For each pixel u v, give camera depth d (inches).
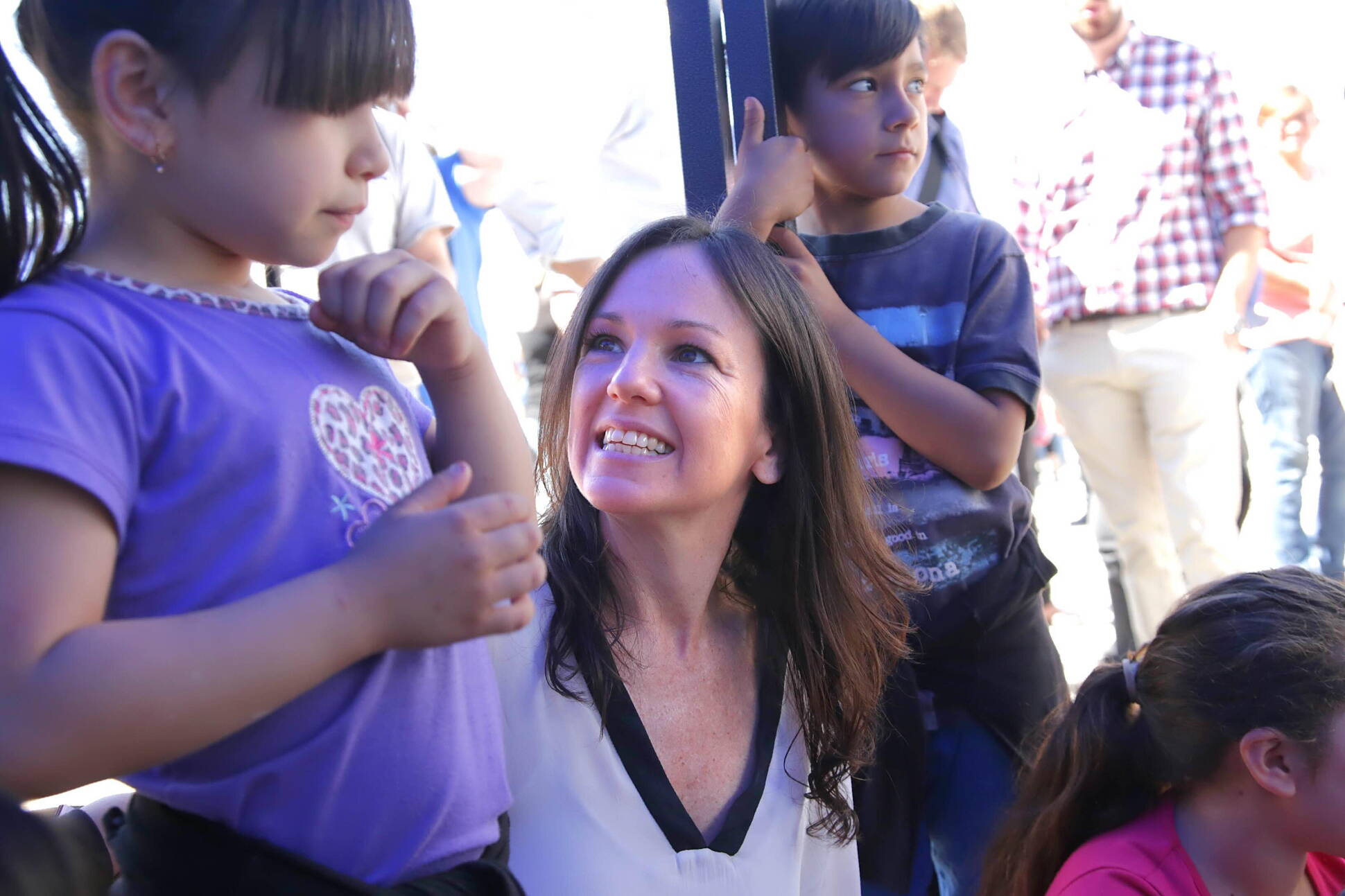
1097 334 141.3
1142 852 60.6
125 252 38.4
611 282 57.6
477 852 42.6
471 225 148.6
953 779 76.3
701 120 74.1
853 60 76.0
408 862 40.0
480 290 150.3
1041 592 79.8
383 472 41.6
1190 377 138.0
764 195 70.8
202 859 38.2
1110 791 64.6
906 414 72.9
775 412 58.2
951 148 129.1
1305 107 159.9
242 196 37.1
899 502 74.1
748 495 61.4
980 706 75.8
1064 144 142.9
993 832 69.2
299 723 38.5
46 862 29.9
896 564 64.5
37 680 32.2
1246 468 149.0
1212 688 60.1
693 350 54.6
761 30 74.3
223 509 36.6
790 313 57.9
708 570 57.2
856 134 76.9
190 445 36.1
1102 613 179.2
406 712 40.5
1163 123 138.2
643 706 55.7
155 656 33.3
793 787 58.9
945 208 82.4
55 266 37.2
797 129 80.4
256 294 42.3
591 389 54.1
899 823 72.7
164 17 35.5
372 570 36.4
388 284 41.9
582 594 54.5
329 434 39.8
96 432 34.2
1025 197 147.6
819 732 60.1
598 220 148.5
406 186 121.0
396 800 39.9
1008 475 78.0
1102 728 64.3
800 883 59.9
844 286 79.2
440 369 46.3
